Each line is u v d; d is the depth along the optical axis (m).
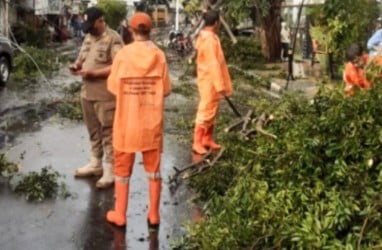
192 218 5.91
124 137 5.48
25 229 5.60
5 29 27.48
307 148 4.63
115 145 5.54
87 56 6.66
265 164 5.07
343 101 4.75
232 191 5.18
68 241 5.36
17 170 7.34
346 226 4.11
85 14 6.70
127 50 5.40
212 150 7.32
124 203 5.68
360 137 4.51
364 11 16.30
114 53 6.58
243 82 17.36
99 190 6.72
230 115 11.43
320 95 5.30
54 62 21.81
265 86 16.64
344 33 16.30
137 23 5.39
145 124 5.45
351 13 16.28
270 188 4.82
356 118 4.60
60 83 16.44
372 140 4.43
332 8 16.38
